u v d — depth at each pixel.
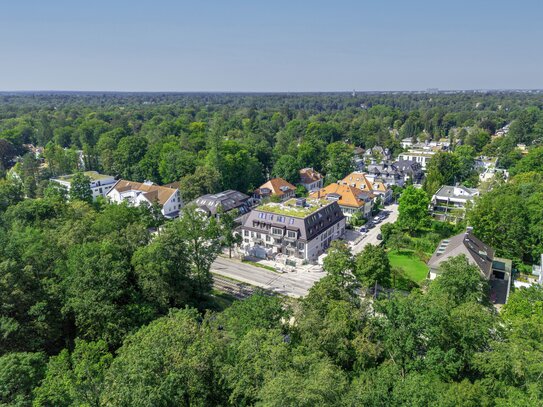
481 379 35.12
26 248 51.28
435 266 64.25
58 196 89.12
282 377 27.20
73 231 59.34
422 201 87.62
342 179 132.88
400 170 146.12
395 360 37.47
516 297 47.03
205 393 31.77
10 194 91.31
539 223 73.06
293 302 62.91
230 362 34.34
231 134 189.50
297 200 90.69
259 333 35.19
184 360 32.16
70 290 47.03
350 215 104.94
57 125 197.25
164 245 54.41
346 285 52.31
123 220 69.75
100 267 47.81
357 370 37.69
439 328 36.50
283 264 80.12
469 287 47.59
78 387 31.52
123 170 136.50
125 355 34.50
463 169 138.88
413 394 30.69
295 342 41.06
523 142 183.12
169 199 106.69
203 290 62.69
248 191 128.38
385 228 89.00
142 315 47.97
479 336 36.66
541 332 37.72
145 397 27.61
